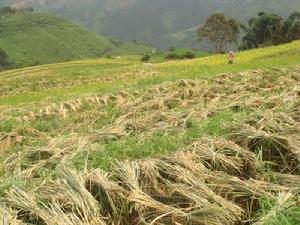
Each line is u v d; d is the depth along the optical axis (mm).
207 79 19891
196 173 7238
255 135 8375
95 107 17797
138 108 15555
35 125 15797
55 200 6555
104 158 8211
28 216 6406
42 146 11695
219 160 7703
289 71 20281
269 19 102875
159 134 10352
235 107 12766
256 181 7023
